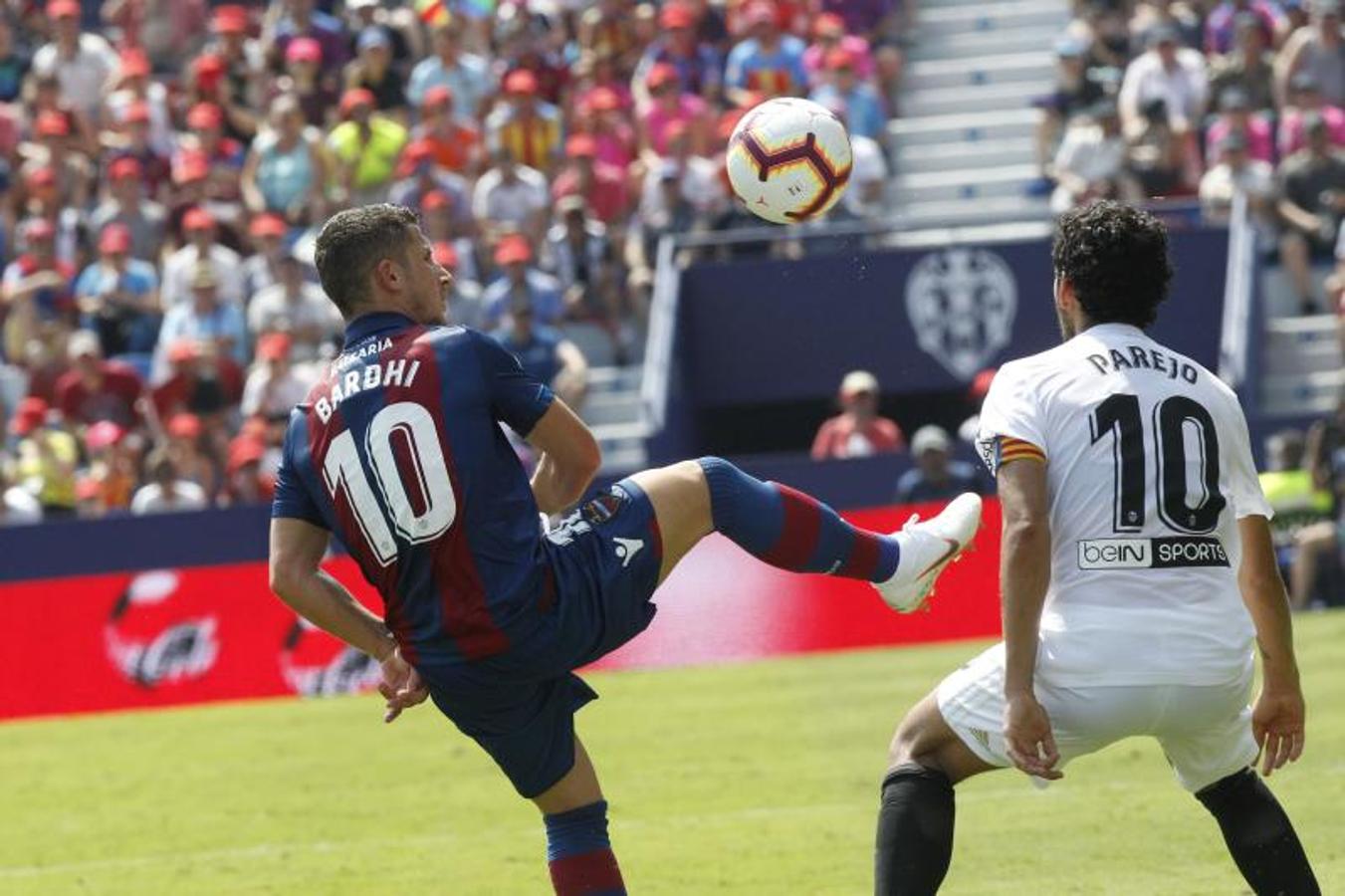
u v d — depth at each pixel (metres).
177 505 48.06
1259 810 15.94
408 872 22.83
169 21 66.75
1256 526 15.48
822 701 34.56
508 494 15.19
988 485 45.59
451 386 15.19
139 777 31.58
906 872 15.37
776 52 59.59
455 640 15.11
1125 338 15.39
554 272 55.72
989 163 60.75
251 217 58.34
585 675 41.09
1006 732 14.80
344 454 15.25
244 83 62.41
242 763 32.25
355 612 15.79
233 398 52.75
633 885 21.39
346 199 58.25
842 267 55.81
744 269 55.97
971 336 55.41
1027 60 63.28
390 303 15.74
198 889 22.59
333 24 63.00
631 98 60.88
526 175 56.44
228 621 41.72
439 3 62.91
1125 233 15.51
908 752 15.77
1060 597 15.12
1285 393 54.25
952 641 42.19
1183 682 14.88
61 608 41.59
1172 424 15.04
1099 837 22.50
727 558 42.03
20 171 60.28
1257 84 58.34
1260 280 54.47
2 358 57.16
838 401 60.00
